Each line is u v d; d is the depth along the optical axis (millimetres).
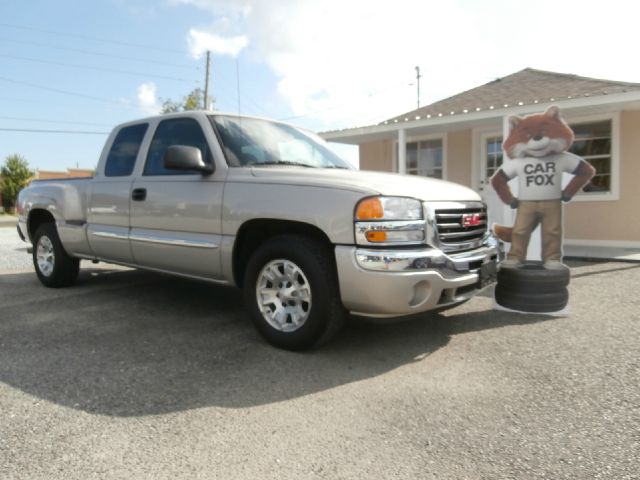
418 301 3316
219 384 3086
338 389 3027
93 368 3334
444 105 12211
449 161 11891
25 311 4840
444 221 3574
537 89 11188
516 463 2232
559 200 4820
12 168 41656
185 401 2848
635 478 2111
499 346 3842
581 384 3107
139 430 2512
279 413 2711
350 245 3270
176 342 3889
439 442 2418
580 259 8469
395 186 3439
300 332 3527
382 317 3316
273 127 4770
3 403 2803
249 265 3783
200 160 3980
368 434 2492
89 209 5207
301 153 4652
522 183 4949
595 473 2154
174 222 4293
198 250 4094
